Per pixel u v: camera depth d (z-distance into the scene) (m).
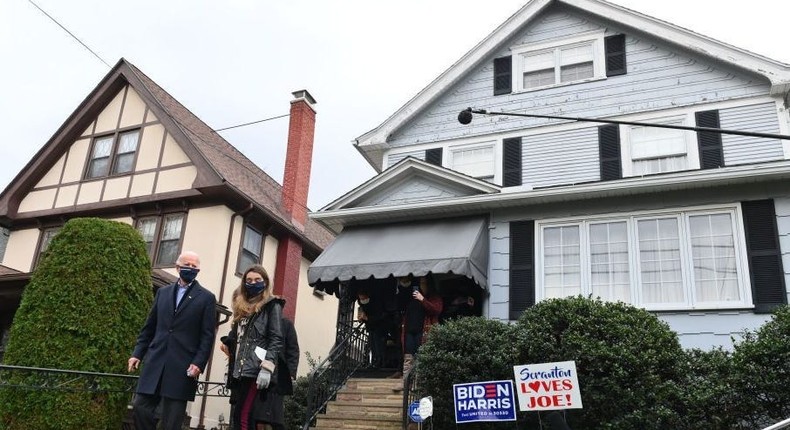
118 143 18.17
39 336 9.50
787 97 11.91
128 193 17.20
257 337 5.45
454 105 14.70
